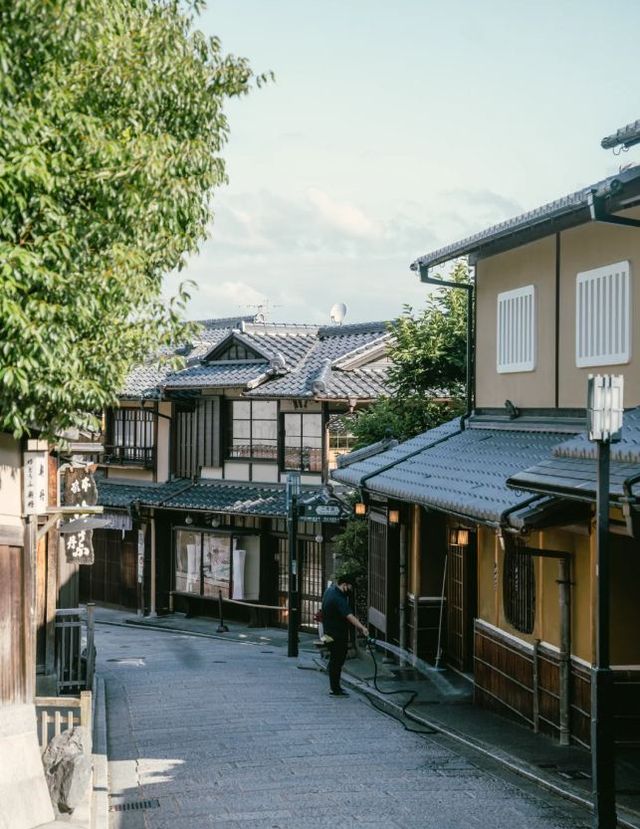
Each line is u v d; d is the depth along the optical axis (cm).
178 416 3281
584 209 1324
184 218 1017
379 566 2067
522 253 1617
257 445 2980
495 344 1728
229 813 987
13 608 980
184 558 3139
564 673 1261
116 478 3562
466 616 1786
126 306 970
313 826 945
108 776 1127
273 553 2934
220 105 1068
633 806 986
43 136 866
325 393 2656
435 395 2264
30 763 944
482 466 1459
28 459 990
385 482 1680
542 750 1230
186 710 1530
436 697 1627
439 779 1116
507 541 1195
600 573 931
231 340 3103
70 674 1595
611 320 1347
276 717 1474
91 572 3597
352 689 1761
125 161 913
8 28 822
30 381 888
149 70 957
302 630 2820
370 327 3059
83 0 848
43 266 866
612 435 921
